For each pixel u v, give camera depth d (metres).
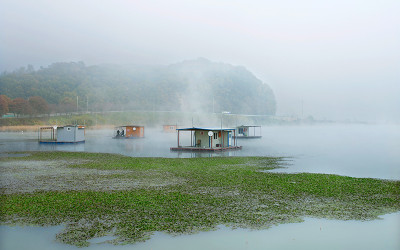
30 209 14.58
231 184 20.61
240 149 51.94
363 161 36.38
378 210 14.57
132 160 34.97
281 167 30.11
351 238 11.24
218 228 12.16
